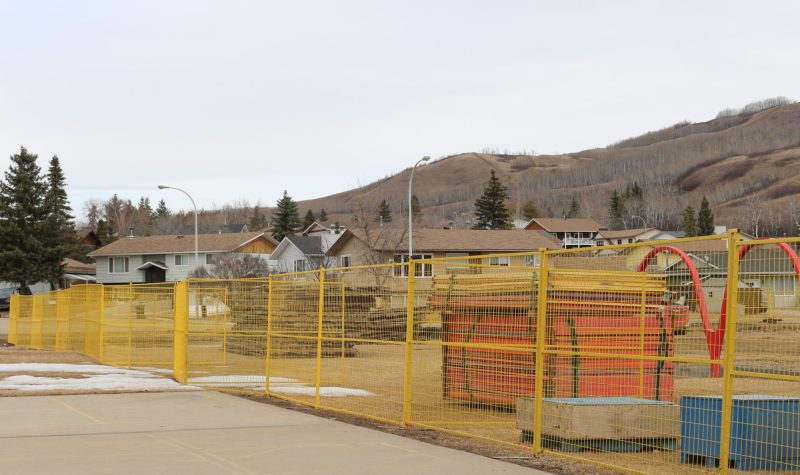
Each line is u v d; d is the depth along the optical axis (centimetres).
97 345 2497
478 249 6303
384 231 5931
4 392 1641
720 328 1529
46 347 3167
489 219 11006
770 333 890
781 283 889
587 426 1035
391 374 1972
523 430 1108
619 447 1046
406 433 1180
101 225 11912
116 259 8488
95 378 1927
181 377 1834
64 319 2962
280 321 2016
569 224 11769
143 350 2631
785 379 743
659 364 1402
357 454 1007
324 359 2292
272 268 7419
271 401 1541
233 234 8362
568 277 1372
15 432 1155
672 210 17662
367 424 1261
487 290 1451
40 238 7481
